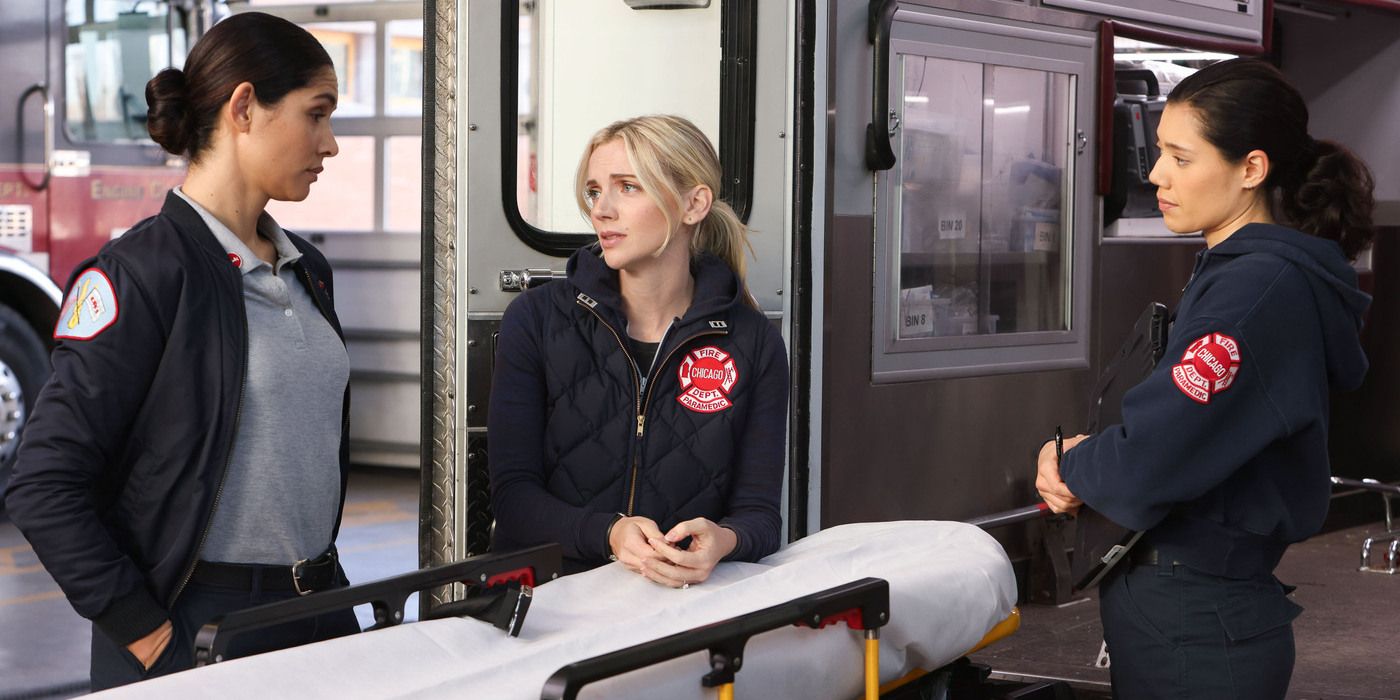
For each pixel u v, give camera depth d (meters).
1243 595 2.22
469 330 3.30
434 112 3.28
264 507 2.11
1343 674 4.14
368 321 7.81
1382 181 6.48
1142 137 5.33
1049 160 4.98
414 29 7.51
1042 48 4.84
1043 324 5.04
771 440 2.45
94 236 6.79
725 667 1.70
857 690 2.02
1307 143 2.21
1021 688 2.39
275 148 2.10
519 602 1.85
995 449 4.85
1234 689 2.21
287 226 7.83
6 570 5.86
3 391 6.61
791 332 3.84
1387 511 5.82
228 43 2.07
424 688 1.63
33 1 6.54
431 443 3.32
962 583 2.19
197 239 2.05
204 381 2.03
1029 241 4.96
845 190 4.26
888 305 4.45
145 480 2.02
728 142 3.71
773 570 2.12
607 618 1.96
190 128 2.08
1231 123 2.18
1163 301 5.44
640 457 2.40
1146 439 2.12
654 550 2.11
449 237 3.28
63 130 6.66
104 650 2.08
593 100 3.70
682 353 2.41
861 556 2.22
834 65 4.16
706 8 3.67
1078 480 2.23
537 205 3.71
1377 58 6.42
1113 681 2.37
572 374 2.40
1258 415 2.10
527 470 2.39
